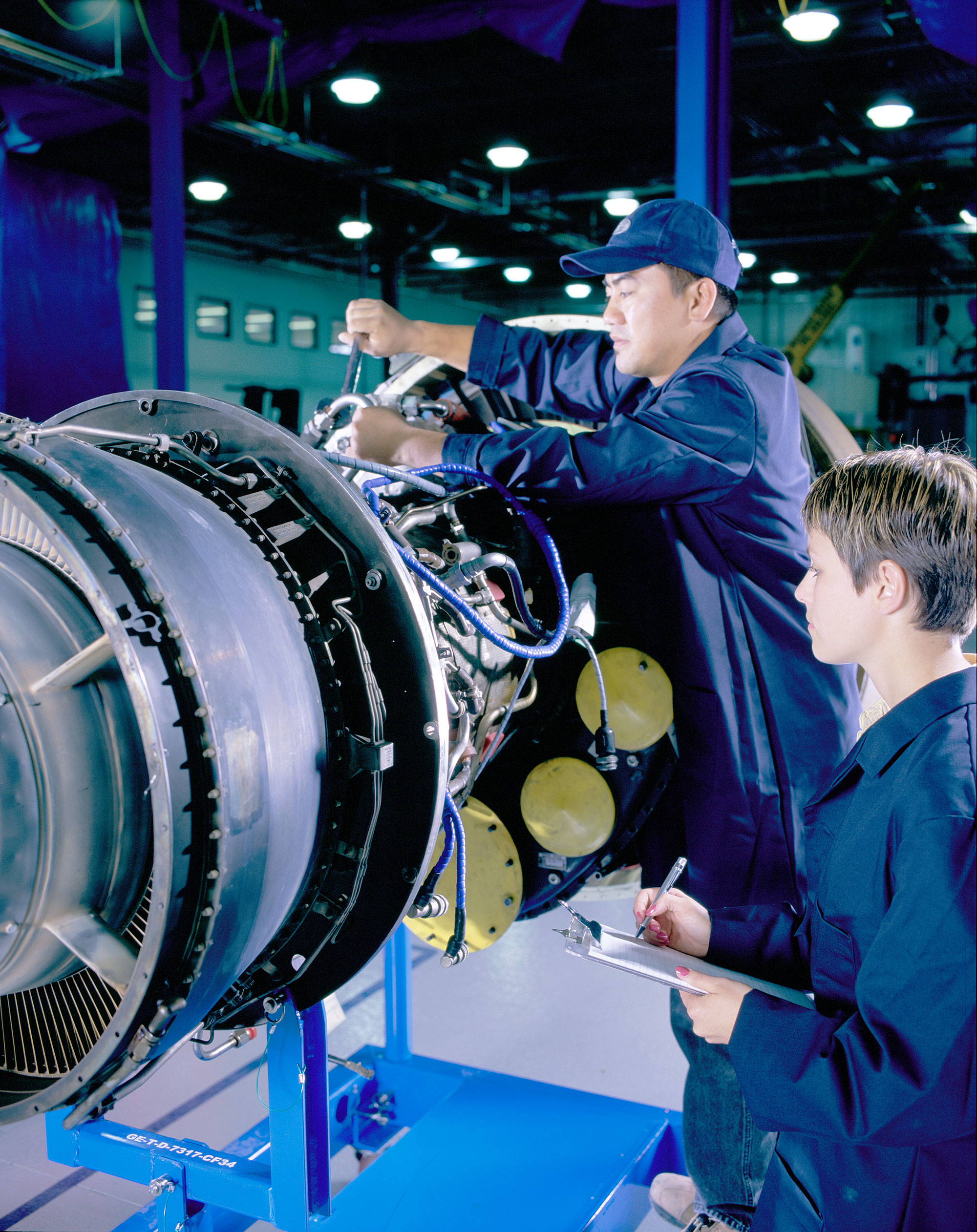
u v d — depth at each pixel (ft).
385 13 18.06
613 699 4.97
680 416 4.69
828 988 3.13
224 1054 7.91
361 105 23.61
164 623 2.70
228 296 35.60
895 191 30.78
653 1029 8.19
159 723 2.55
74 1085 2.65
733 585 5.04
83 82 18.61
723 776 5.04
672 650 5.12
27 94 20.18
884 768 2.89
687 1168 5.33
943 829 2.50
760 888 5.10
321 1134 4.28
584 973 9.18
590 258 5.03
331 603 3.56
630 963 3.00
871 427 46.03
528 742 5.37
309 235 35.42
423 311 45.70
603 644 5.41
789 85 22.31
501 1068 7.59
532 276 44.62
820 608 3.04
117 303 27.89
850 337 46.78
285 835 3.04
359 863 3.50
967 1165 2.75
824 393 47.65
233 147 26.84
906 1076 2.48
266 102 22.44
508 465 4.74
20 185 25.81
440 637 4.28
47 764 2.59
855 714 5.30
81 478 2.89
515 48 19.89
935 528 2.73
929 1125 2.50
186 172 27.37
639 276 5.05
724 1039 3.05
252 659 2.96
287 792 3.04
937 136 25.26
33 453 2.77
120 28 17.31
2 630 2.64
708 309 5.03
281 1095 4.19
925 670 2.90
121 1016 2.53
